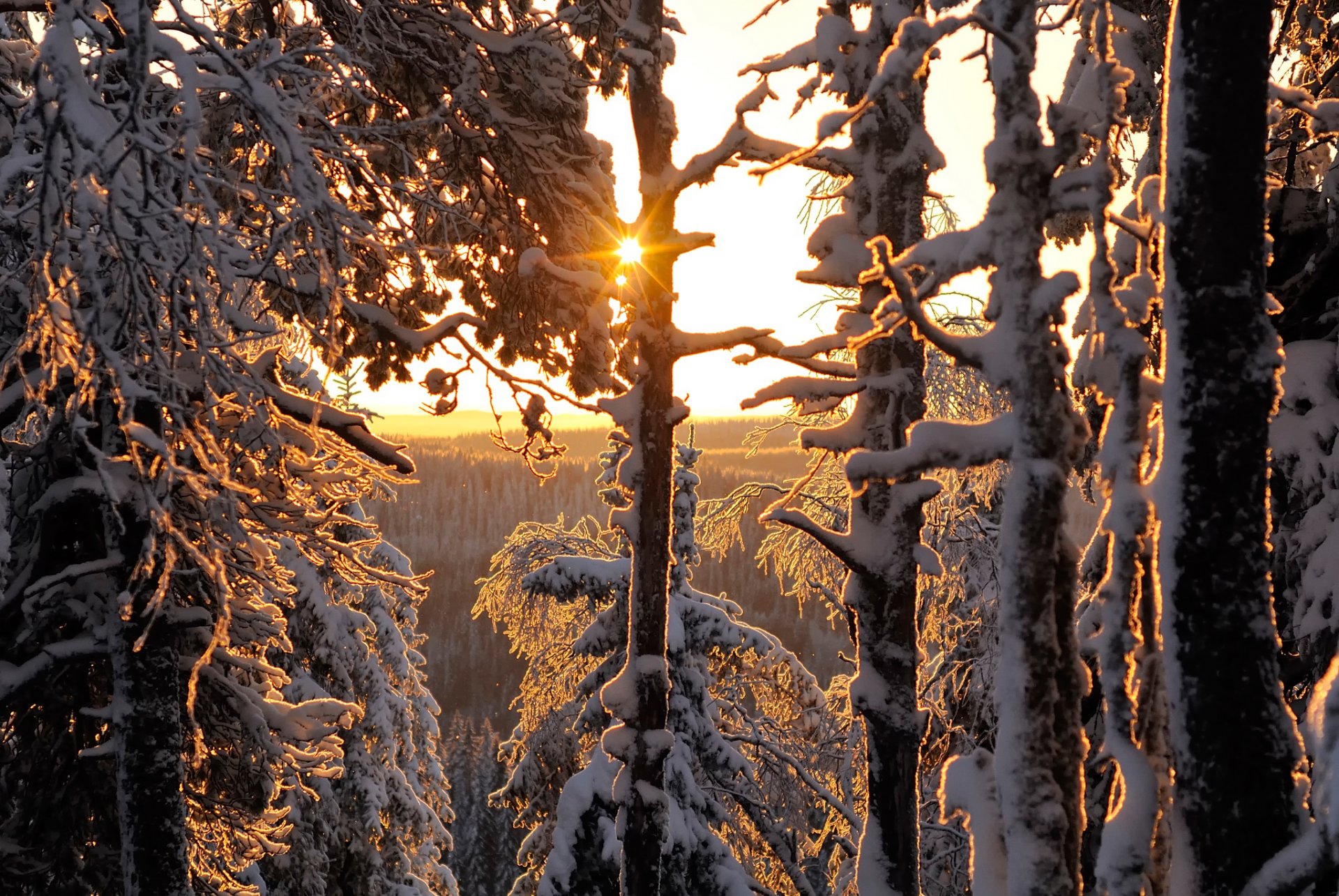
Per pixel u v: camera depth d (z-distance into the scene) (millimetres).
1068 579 4145
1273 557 8367
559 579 15922
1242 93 3686
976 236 4184
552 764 17375
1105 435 4184
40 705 9430
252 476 8398
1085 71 8203
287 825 10500
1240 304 3682
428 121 8047
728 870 14586
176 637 8398
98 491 8062
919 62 4062
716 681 17203
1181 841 3660
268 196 6480
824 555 14781
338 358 7445
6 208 6832
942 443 4309
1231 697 3572
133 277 5754
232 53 6652
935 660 13820
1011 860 3904
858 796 13961
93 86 6168
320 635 17875
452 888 23344
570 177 9391
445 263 10492
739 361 7801
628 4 9398
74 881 9250
